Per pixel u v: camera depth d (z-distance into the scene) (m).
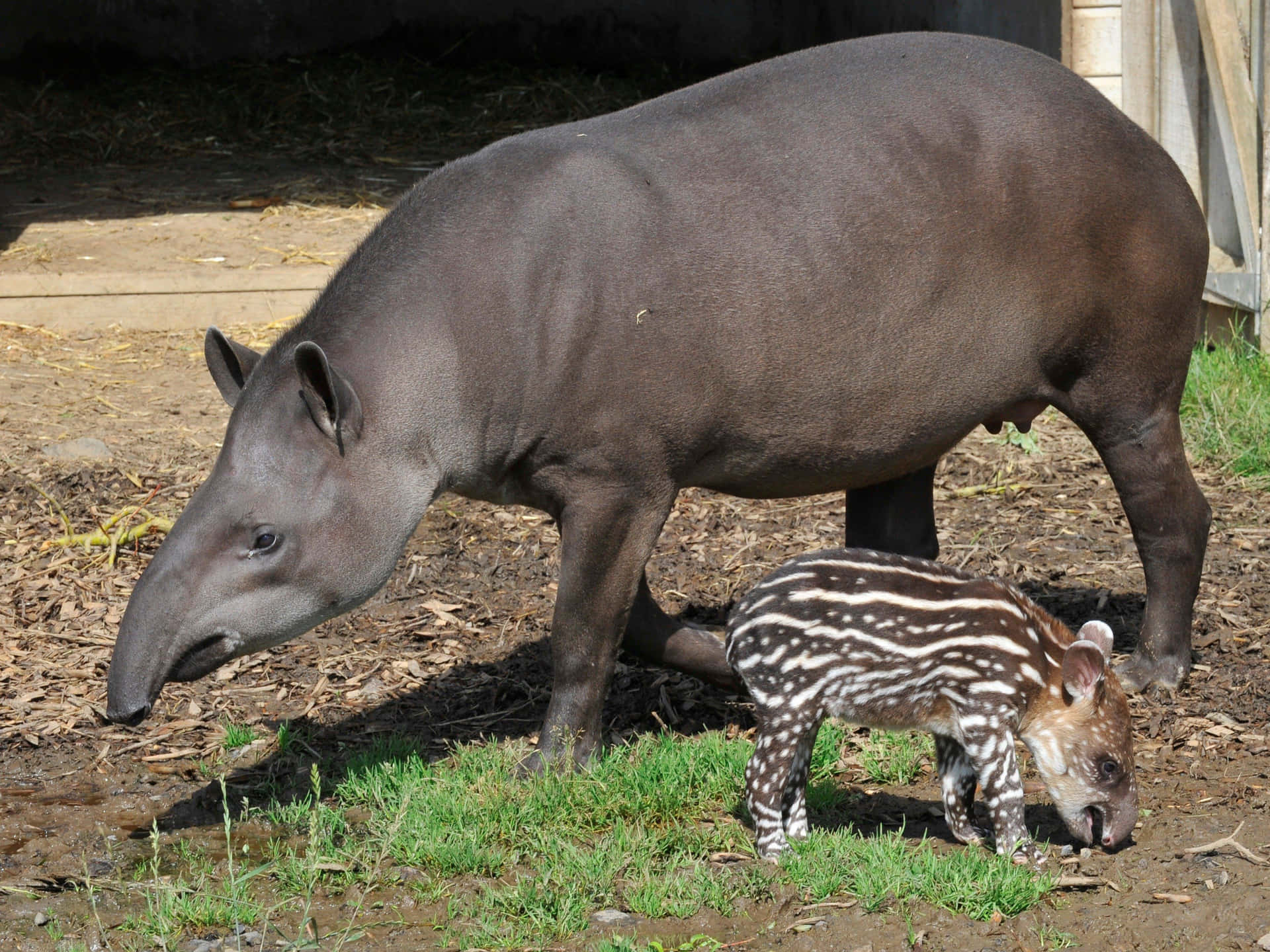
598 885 8.23
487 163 9.30
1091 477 15.45
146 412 16.27
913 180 9.35
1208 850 8.40
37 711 10.84
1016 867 8.09
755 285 9.10
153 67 30.84
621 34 31.77
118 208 23.25
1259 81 17.28
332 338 8.91
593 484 9.18
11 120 27.81
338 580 8.80
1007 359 9.79
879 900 7.97
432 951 7.78
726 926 7.91
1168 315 10.07
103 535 13.37
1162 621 10.75
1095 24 18.41
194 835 9.25
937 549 11.15
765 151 9.31
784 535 14.07
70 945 7.82
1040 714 8.28
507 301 8.90
